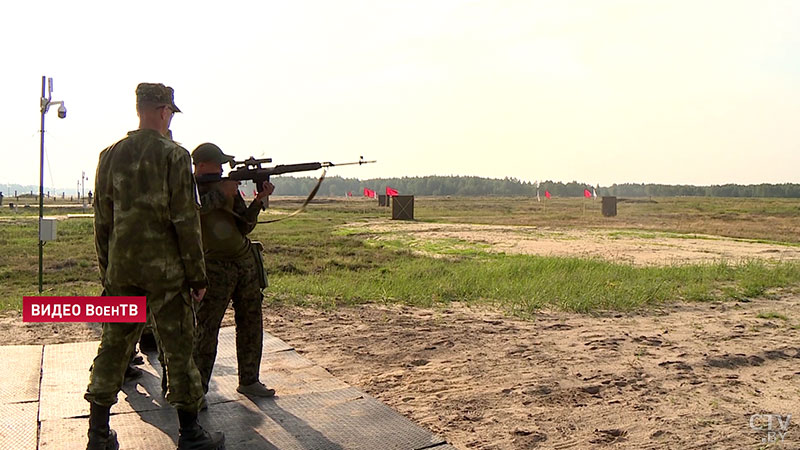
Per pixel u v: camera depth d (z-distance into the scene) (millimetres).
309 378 4816
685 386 5109
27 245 20016
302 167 4195
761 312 8648
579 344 6539
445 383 5141
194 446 3219
